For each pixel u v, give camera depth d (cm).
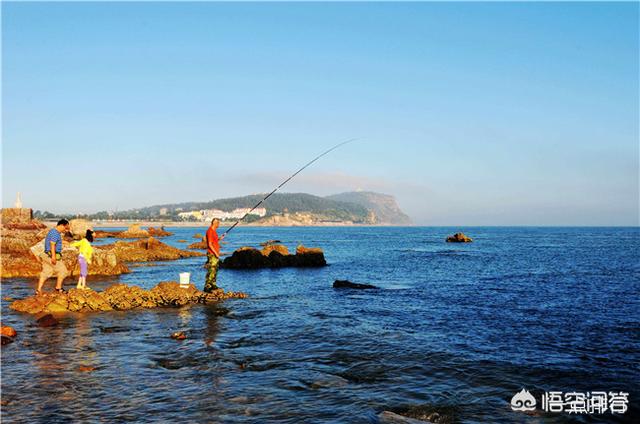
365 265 3444
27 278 2184
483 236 12600
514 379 797
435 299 1717
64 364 842
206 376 788
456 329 1184
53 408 641
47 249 1469
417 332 1145
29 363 845
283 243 7906
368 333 1127
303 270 3055
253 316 1345
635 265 3350
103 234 8906
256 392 716
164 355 912
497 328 1201
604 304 1603
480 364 877
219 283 2280
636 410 673
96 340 1029
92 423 595
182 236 10988
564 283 2245
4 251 2628
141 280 2227
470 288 2058
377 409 659
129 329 1148
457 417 638
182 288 1664
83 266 1583
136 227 9062
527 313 1422
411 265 3447
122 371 808
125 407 649
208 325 1210
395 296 1797
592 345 1031
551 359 916
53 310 1376
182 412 635
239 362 873
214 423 601
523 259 4059
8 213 4497
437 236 13112
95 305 1423
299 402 678
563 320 1314
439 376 807
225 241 8969
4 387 720
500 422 625
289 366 852
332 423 608
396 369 842
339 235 14125
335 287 2098
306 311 1439
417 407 669
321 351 958
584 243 7888
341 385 754
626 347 1016
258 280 2423
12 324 1194
